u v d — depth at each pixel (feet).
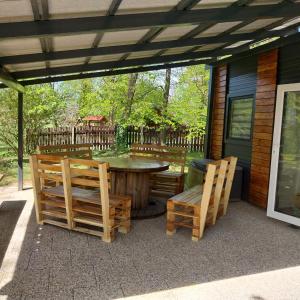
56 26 9.07
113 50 14.12
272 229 13.98
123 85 37.22
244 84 18.97
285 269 10.30
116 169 13.92
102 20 9.44
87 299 8.31
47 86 35.29
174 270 9.98
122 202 12.67
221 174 13.60
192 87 34.42
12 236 12.34
